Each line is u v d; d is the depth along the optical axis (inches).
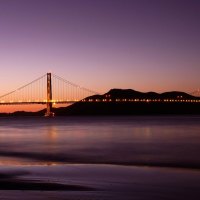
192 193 687.1
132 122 5251.0
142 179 824.3
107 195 665.0
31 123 5787.4
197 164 1110.4
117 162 1177.4
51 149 1673.2
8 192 681.0
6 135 2768.2
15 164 1123.3
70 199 633.6
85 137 2475.4
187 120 5895.7
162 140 2159.2
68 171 950.4
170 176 864.3
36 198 636.7
